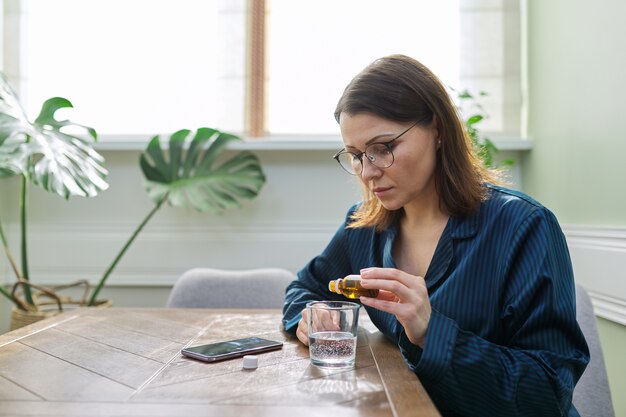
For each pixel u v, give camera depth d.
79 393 0.87
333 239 1.50
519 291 1.05
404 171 1.15
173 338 1.25
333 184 2.63
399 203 1.18
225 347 1.12
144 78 2.72
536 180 2.43
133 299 2.66
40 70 2.73
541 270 1.04
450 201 1.20
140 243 2.63
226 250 2.63
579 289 1.45
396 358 1.07
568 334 1.03
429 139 1.18
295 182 2.63
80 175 1.88
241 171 2.55
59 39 2.73
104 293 2.66
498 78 2.59
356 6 2.68
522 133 2.59
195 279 1.90
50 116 2.00
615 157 1.74
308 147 2.55
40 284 2.65
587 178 1.94
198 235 2.63
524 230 1.10
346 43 2.69
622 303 1.71
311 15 2.69
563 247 1.12
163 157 2.50
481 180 1.24
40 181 1.77
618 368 1.78
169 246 2.63
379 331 1.34
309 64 2.70
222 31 2.70
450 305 1.13
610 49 1.76
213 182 2.51
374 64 1.20
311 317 1.03
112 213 2.65
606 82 1.79
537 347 1.02
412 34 2.66
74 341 1.22
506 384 0.95
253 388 0.89
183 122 2.71
